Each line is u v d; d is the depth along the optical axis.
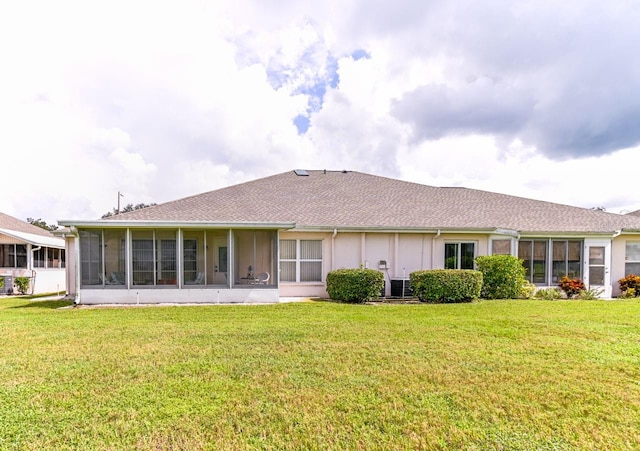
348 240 15.06
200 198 17.05
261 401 4.44
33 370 5.47
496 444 3.56
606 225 15.92
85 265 12.71
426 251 15.31
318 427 3.86
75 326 8.58
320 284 14.86
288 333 7.79
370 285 12.94
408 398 4.54
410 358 6.06
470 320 9.22
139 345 6.84
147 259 12.95
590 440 3.63
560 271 15.16
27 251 21.59
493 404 4.38
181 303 12.81
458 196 19.12
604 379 5.14
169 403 4.37
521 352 6.41
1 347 6.72
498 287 13.95
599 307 11.44
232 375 5.27
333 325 8.62
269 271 13.53
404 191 19.27
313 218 15.35
